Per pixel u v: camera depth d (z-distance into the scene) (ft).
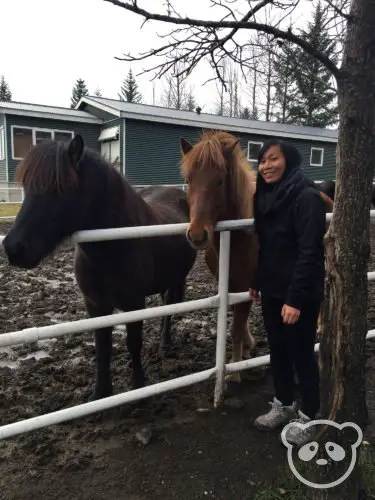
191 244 8.52
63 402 9.53
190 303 8.71
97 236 7.46
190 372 11.20
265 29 5.24
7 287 19.07
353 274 5.90
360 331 6.04
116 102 60.03
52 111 56.13
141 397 8.33
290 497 6.82
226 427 8.75
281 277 7.51
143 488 7.05
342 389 6.11
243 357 11.99
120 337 13.67
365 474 7.07
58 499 6.79
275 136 60.49
